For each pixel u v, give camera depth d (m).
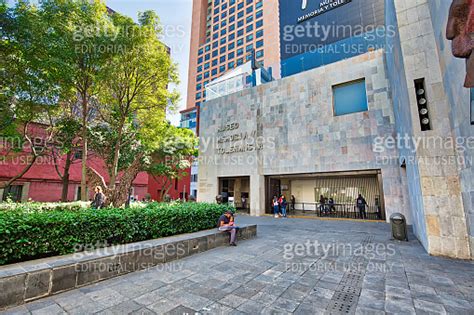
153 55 12.48
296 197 21.84
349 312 3.23
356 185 18.48
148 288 3.99
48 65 9.80
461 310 3.26
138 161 9.49
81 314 3.09
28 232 3.94
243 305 3.42
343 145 14.23
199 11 68.25
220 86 22.42
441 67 6.43
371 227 11.23
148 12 12.35
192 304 3.44
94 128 17.14
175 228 6.71
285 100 17.14
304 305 3.44
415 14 7.14
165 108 14.70
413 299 3.62
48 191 18.86
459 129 5.57
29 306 3.26
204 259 5.79
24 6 9.89
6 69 9.93
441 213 6.20
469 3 2.92
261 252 6.52
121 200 8.62
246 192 24.42
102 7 11.72
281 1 37.16
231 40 59.94
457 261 5.63
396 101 10.98
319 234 9.42
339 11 31.88
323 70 15.76
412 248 6.99
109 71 11.56
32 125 16.25
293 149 16.23
